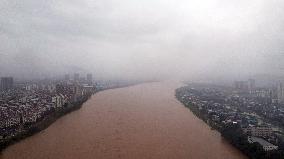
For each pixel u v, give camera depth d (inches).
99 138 5551.2
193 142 5428.2
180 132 6131.9
